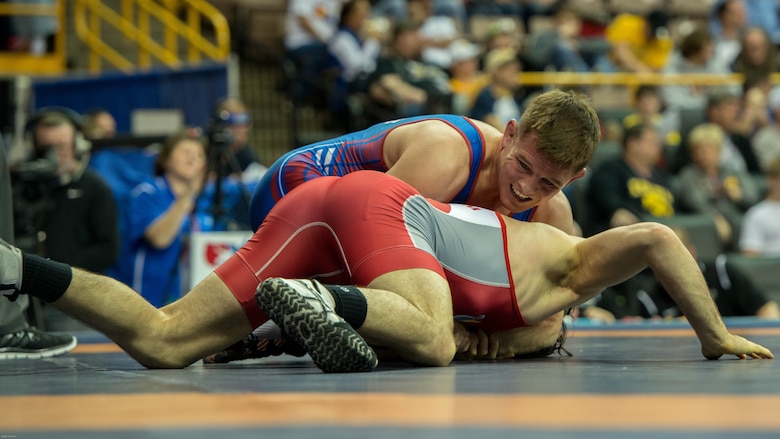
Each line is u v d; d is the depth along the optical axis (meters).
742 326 14.04
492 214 7.89
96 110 20.73
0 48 27.98
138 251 16.23
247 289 7.24
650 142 20.28
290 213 7.48
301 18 28.72
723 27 31.64
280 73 32.25
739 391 5.25
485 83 24.77
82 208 15.16
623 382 5.80
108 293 7.05
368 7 30.75
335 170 8.83
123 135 17.69
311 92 28.98
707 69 28.39
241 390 5.42
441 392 5.23
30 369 7.46
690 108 25.31
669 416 4.16
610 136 23.59
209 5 31.41
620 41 29.33
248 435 3.63
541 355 8.47
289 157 8.95
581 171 7.69
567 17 30.67
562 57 28.20
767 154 25.36
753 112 26.42
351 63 28.02
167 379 6.28
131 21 30.55
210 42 32.84
